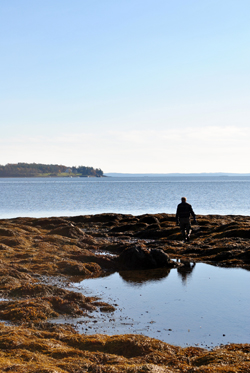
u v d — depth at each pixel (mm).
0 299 10266
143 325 8750
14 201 76812
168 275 14492
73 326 8625
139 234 26609
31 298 10242
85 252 18203
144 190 125250
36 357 6270
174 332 8297
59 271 14781
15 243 18953
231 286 12500
